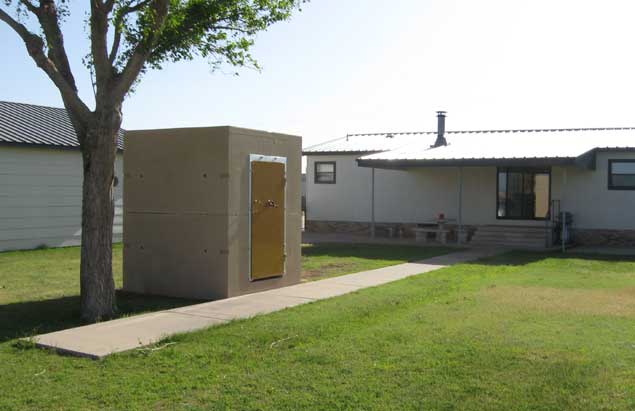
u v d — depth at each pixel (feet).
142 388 17.90
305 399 16.97
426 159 66.80
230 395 17.31
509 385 17.94
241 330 24.80
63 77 27.96
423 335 23.79
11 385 18.21
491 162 63.36
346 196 83.71
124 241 36.40
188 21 31.89
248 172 34.65
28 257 53.01
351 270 45.57
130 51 30.66
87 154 27.84
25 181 59.31
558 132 79.41
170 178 34.91
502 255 56.13
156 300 33.42
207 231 33.78
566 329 24.85
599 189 67.46
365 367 19.70
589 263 49.55
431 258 53.47
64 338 23.49
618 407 16.22
